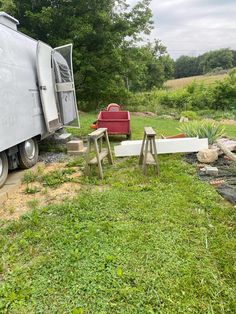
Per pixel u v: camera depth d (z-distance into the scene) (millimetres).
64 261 2703
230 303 2203
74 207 3795
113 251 2812
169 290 2318
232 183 4551
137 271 2537
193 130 6828
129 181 4719
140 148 6164
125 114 8383
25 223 3445
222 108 19750
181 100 20438
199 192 4191
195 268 2559
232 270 2523
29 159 5680
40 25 15469
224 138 7336
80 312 2127
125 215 3562
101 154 5488
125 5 17406
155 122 13039
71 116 7852
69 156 6602
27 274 2557
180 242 2945
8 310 2189
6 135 4484
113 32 17031
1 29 4820
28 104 5391
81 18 15609
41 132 6105
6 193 4363
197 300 2230
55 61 6711
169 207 3713
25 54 5492
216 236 3059
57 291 2355
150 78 39000
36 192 4504
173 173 5059
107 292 2320
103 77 17703
